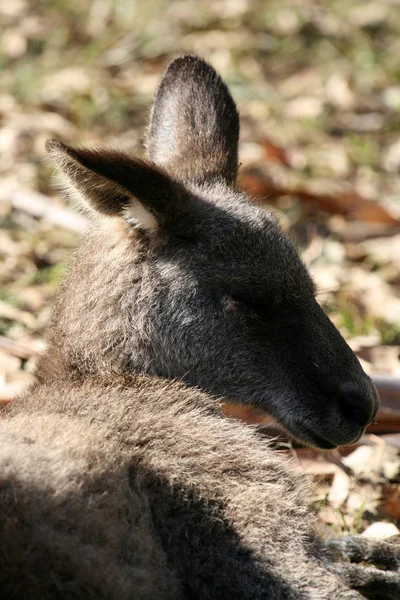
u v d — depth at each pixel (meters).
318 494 12.59
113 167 10.81
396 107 23.05
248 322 11.61
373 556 11.22
